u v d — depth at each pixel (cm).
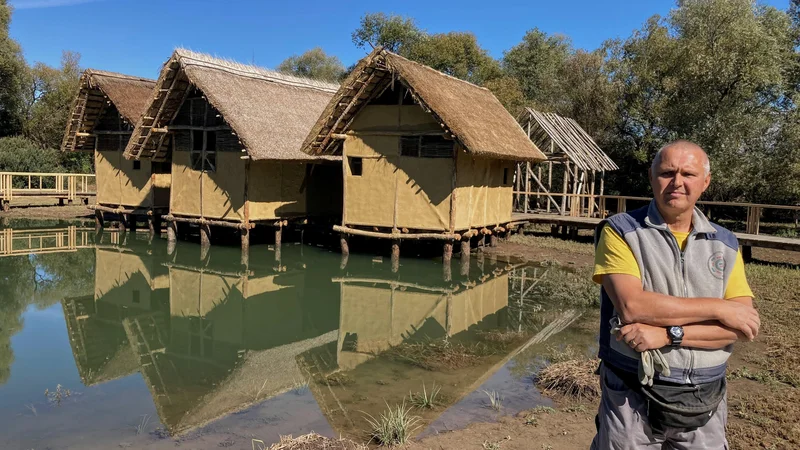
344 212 1491
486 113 1652
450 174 1359
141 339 895
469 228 1459
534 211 2303
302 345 862
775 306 979
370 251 1647
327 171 1866
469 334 884
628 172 2825
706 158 280
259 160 1455
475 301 1114
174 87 1598
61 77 3947
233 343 883
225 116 1477
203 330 955
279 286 1266
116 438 523
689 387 273
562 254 1620
